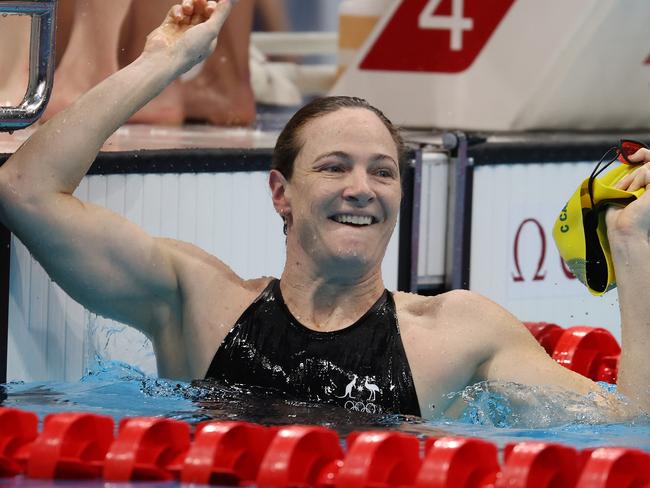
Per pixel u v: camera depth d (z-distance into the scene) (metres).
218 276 8.63
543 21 13.34
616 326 13.34
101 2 12.50
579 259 8.48
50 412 8.13
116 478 6.57
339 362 8.15
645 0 13.47
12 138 11.31
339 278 8.23
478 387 8.22
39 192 8.41
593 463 6.22
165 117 13.83
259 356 8.26
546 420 7.97
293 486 6.43
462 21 13.76
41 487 6.43
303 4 16.78
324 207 8.10
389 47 14.31
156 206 10.84
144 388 8.62
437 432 7.70
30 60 9.01
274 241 11.55
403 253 12.11
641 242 8.11
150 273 8.48
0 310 9.91
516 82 13.52
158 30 9.05
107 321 10.49
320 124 8.24
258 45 16.75
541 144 12.69
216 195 11.17
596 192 8.35
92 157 8.62
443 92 13.99
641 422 7.96
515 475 6.20
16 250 9.94
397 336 8.25
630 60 13.74
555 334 10.64
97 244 8.39
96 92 8.69
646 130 14.20
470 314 8.33
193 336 8.47
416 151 12.00
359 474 6.32
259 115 15.38
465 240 12.35
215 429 6.68
